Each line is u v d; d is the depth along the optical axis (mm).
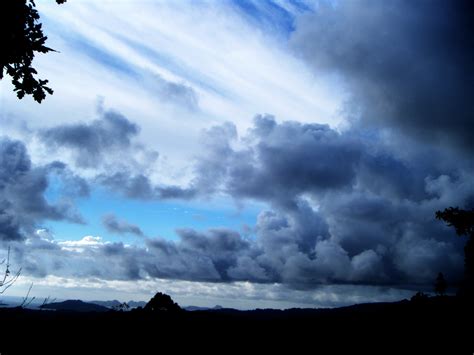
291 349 44219
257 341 48562
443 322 27875
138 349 32844
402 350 27594
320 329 54188
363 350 34750
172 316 56969
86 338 24828
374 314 55625
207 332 50438
